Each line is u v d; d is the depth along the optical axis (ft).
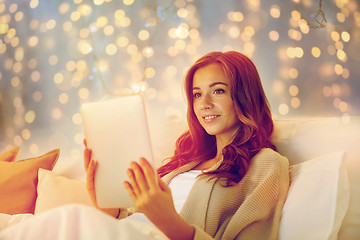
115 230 1.95
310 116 6.01
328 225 2.80
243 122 3.59
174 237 2.56
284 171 3.38
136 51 7.21
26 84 8.27
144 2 7.11
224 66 3.66
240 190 3.35
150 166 2.43
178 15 6.72
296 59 6.06
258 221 3.13
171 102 6.90
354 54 5.83
